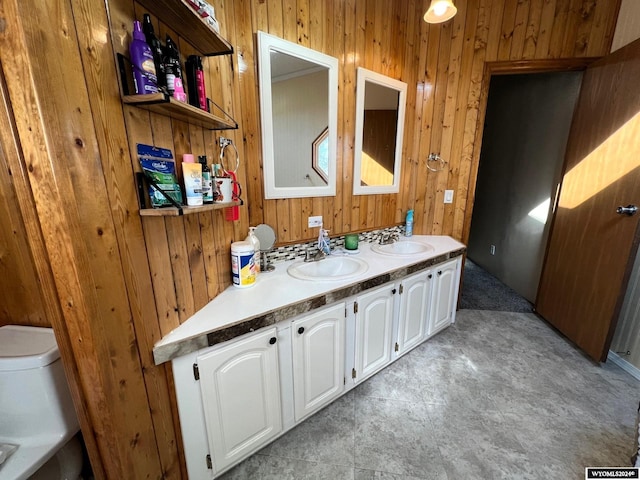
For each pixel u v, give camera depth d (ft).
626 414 5.18
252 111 4.99
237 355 3.78
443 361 6.71
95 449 2.85
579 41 6.93
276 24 4.96
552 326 8.29
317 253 6.20
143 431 3.05
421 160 8.14
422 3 7.20
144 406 3.04
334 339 4.99
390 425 5.01
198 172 3.26
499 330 8.09
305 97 5.59
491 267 12.62
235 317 3.69
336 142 6.26
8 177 3.21
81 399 2.69
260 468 4.30
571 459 4.38
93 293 2.43
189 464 3.74
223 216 4.43
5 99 2.03
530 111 10.09
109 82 2.46
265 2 4.78
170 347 3.13
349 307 5.10
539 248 9.54
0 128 2.09
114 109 2.51
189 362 3.41
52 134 2.07
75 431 3.52
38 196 2.20
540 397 5.61
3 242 3.43
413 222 8.57
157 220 3.07
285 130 5.44
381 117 7.07
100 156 2.40
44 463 3.25
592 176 6.83
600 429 4.88
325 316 4.71
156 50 2.73
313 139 5.88
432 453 4.50
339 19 5.79
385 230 7.97
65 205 2.19
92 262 2.39
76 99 2.20
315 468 4.29
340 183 6.63
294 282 4.88
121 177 2.60
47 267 2.38
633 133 5.76
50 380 3.30
